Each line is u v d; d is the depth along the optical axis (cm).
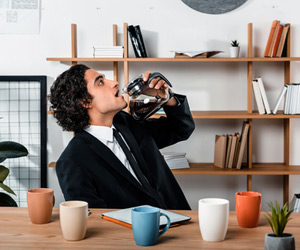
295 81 352
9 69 354
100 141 183
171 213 134
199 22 350
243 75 353
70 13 352
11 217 134
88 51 353
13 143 302
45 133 352
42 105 351
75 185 170
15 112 354
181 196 207
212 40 350
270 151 358
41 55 354
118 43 352
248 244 109
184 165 334
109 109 187
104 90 188
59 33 352
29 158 356
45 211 126
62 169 174
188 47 351
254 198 122
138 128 207
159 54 352
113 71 354
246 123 339
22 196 357
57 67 354
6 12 351
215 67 353
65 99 189
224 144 332
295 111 325
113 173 180
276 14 348
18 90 353
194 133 357
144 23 351
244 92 354
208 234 110
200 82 354
